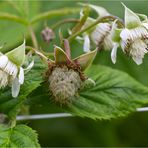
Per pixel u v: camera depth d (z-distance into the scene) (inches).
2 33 10.7
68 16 11.9
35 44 9.5
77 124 11.7
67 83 7.6
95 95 8.5
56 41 11.1
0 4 11.6
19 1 9.9
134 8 11.9
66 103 7.8
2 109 7.9
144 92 8.7
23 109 9.1
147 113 11.4
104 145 11.6
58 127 11.6
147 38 7.8
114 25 7.9
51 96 7.8
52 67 7.7
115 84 8.8
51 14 9.9
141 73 11.3
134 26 7.9
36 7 10.9
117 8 11.9
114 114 8.3
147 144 11.6
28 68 7.5
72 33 8.6
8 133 7.5
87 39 8.5
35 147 7.3
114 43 7.9
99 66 9.0
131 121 11.6
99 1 11.9
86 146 11.6
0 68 7.5
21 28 10.7
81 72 7.7
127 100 8.6
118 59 11.4
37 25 10.9
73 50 11.0
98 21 8.3
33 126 11.5
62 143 11.6
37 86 7.7
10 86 7.6
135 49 7.8
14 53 7.6
